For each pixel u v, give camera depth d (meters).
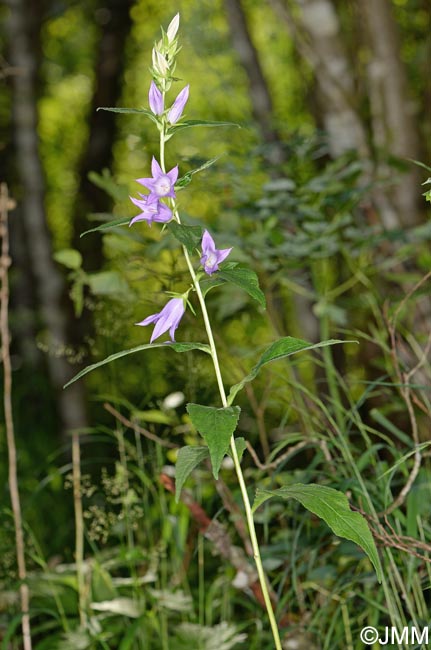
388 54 5.18
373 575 3.08
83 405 6.69
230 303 4.21
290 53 10.05
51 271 7.44
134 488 3.96
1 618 3.95
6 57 7.90
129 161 9.79
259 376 4.21
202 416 1.92
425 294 3.86
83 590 3.72
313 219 3.98
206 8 9.19
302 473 3.35
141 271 4.04
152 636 3.73
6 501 5.15
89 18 10.70
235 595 4.04
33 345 7.92
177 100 2.07
